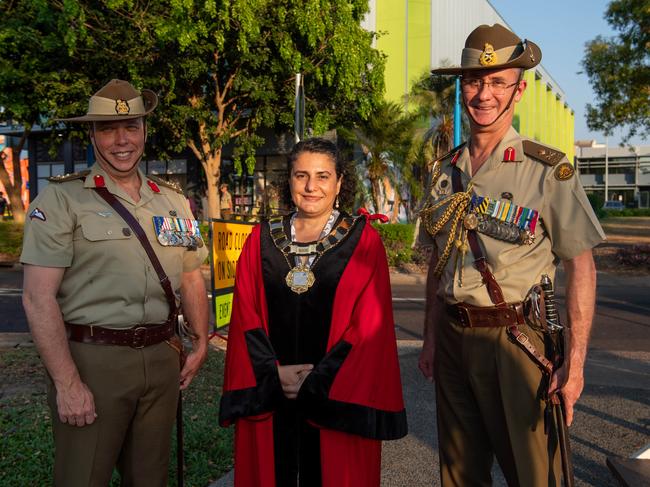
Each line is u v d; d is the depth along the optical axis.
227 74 17.78
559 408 2.34
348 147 19.02
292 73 16.86
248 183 23.08
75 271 2.37
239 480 2.55
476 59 2.45
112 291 2.38
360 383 2.44
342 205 2.74
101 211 2.40
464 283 2.47
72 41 13.40
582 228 2.29
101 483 2.38
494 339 2.40
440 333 2.65
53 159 28.55
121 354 2.39
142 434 2.54
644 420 4.46
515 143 2.48
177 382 2.64
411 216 20.47
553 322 2.38
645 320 8.97
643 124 20.56
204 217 23.53
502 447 2.46
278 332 2.51
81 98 15.61
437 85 20.08
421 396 5.02
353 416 2.40
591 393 5.13
